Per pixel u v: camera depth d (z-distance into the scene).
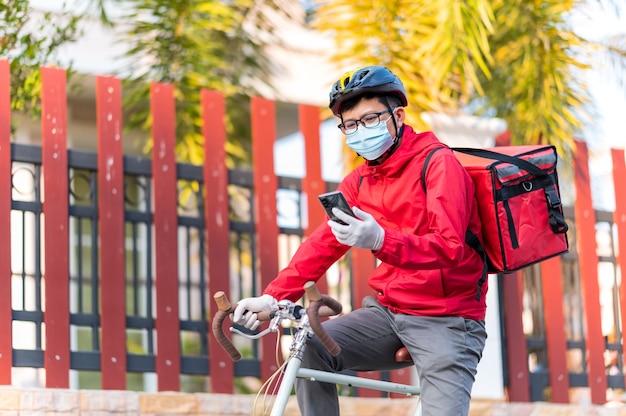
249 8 11.99
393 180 4.13
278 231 7.03
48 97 6.35
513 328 7.56
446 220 3.85
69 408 5.94
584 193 7.99
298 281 4.29
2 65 6.21
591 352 7.79
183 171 6.82
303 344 3.95
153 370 6.50
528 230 4.20
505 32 10.74
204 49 11.03
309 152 7.22
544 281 7.78
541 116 10.38
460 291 4.15
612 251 8.09
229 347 3.97
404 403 7.09
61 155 6.34
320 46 13.38
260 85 12.61
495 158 4.25
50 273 6.20
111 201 6.47
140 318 6.54
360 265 7.27
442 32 9.09
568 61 10.46
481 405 7.25
